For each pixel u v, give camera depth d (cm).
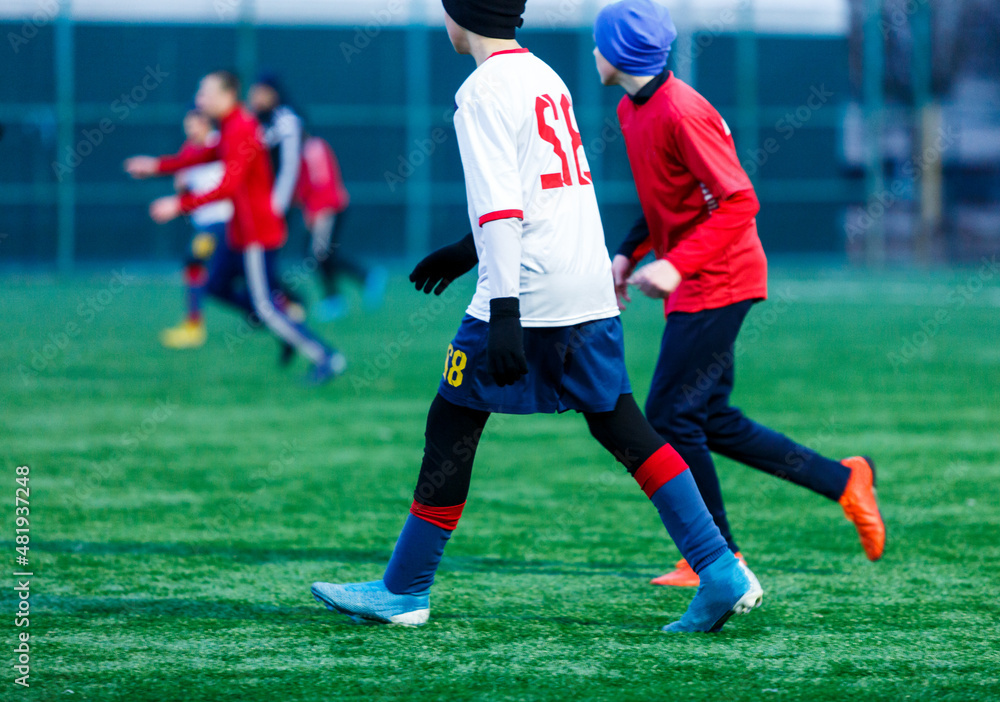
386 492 1593
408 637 961
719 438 1195
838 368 2930
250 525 1397
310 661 895
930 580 1158
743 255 1132
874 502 1193
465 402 948
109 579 1152
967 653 917
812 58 6962
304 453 1867
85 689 829
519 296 930
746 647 934
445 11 963
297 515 1453
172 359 3111
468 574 1186
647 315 4609
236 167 2492
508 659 900
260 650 923
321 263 4338
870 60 6975
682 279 1039
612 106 6819
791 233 7069
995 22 6931
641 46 1094
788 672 867
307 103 6681
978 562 1229
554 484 1658
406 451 1894
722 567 961
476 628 990
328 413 2270
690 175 1100
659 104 1091
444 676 858
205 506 1497
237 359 3123
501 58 937
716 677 856
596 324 950
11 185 6359
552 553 1278
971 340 3578
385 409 2327
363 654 912
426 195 6794
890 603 1073
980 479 1653
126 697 813
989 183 7069
